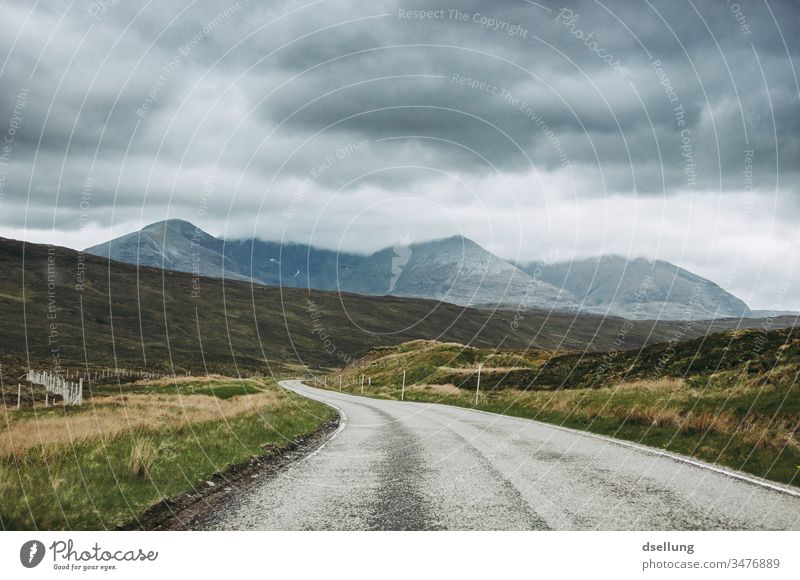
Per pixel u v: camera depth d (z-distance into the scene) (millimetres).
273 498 8516
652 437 15695
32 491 7555
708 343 32812
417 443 15305
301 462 12016
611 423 19016
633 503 8078
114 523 7020
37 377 52406
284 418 20625
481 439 16172
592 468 11023
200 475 9789
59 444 10797
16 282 162750
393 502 8234
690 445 13859
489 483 9578
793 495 8500
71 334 125562
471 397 38625
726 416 14977
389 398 46188
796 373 17062
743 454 11914
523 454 13094
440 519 7344
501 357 65875
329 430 19391
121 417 17078
